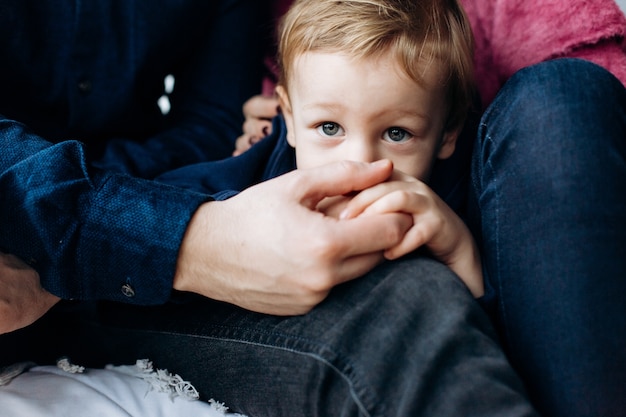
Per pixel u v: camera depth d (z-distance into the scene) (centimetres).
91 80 129
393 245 81
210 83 147
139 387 97
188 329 95
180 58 144
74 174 91
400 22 101
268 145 125
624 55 113
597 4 113
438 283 77
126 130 139
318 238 77
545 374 82
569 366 80
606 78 87
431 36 103
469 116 119
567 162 82
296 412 82
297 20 107
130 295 91
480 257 94
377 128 101
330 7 105
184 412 93
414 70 99
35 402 89
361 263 80
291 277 79
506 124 90
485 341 74
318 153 104
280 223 80
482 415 69
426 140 104
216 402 95
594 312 79
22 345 106
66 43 126
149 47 133
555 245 82
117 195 89
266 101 135
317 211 86
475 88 120
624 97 89
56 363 108
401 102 99
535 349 83
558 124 84
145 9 131
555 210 82
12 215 89
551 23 116
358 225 79
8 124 100
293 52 105
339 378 75
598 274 80
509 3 121
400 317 75
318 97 100
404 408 70
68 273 90
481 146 96
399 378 72
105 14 127
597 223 81
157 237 86
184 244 86
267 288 81
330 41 100
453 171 115
